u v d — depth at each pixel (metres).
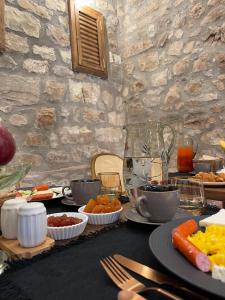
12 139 0.55
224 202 1.01
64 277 0.40
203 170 1.29
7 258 0.48
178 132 2.42
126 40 2.95
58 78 2.40
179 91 2.44
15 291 0.36
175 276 0.36
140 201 0.61
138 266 0.41
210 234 0.47
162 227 0.52
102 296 0.35
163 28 2.57
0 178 0.54
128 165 0.89
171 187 0.65
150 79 2.70
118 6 2.99
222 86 2.13
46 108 2.29
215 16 2.16
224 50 2.11
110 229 0.62
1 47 2.01
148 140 0.96
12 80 2.09
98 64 2.74
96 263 0.45
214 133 2.18
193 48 2.32
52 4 2.40
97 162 1.79
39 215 0.52
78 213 0.66
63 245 0.53
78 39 2.56
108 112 2.82
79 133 2.53
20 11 2.17
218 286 0.31
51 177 2.28
